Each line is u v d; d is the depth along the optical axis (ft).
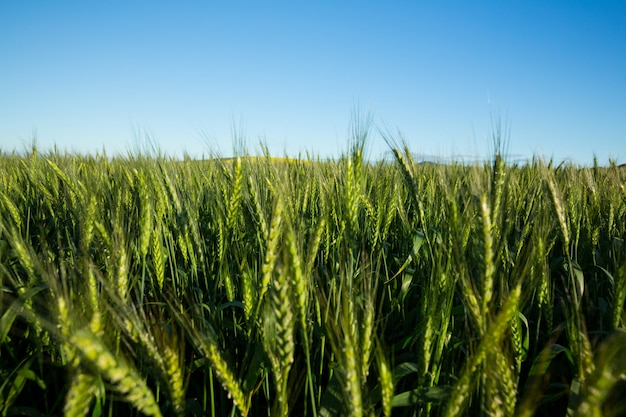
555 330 10.63
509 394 7.07
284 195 12.89
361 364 7.70
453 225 9.29
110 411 8.32
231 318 13.89
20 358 12.42
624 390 8.05
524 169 26.84
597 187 21.72
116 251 9.64
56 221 18.19
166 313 13.41
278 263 7.79
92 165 28.37
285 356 7.55
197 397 11.76
